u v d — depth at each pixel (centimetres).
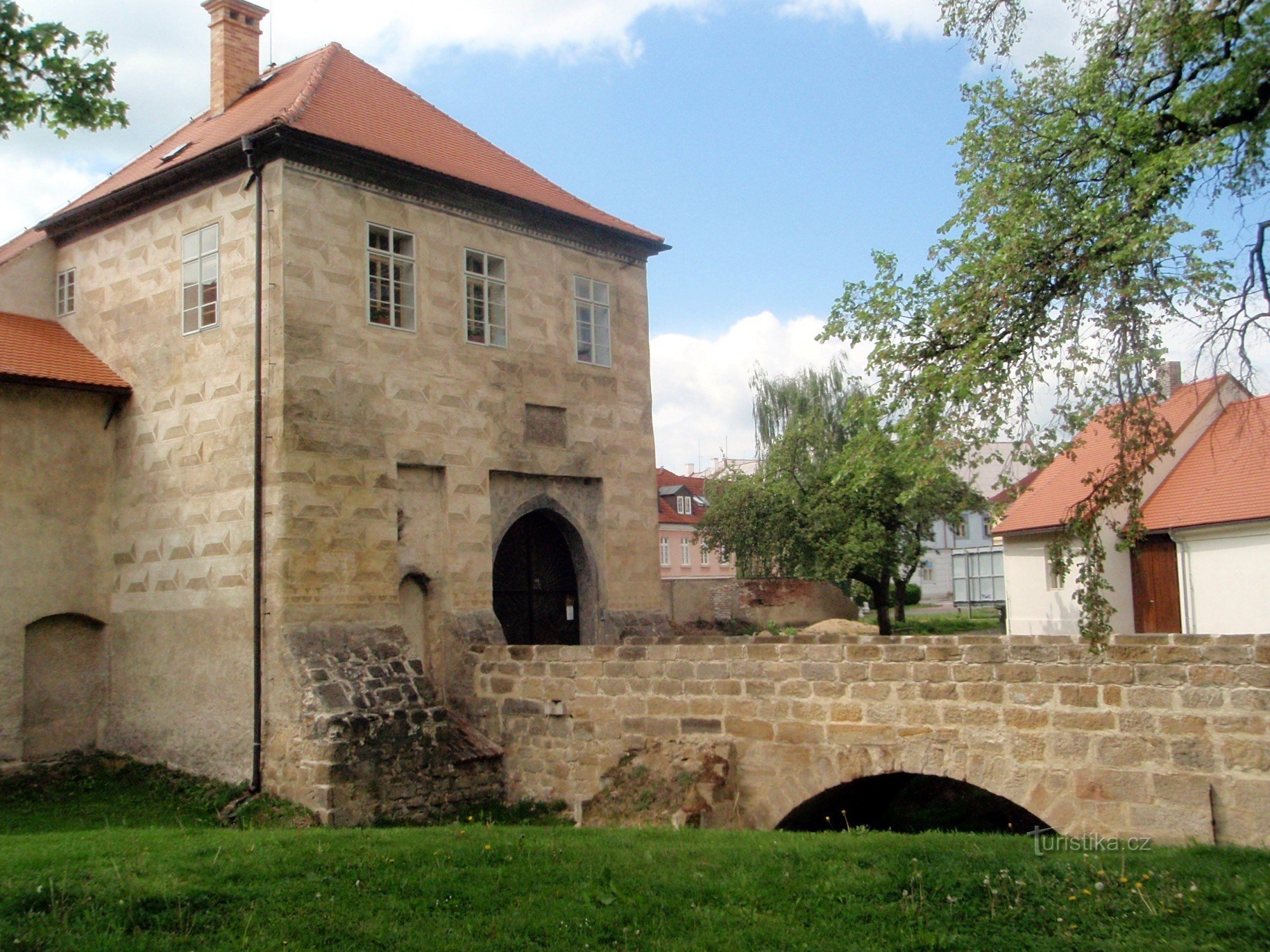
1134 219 1079
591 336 2447
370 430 1955
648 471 2541
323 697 1722
